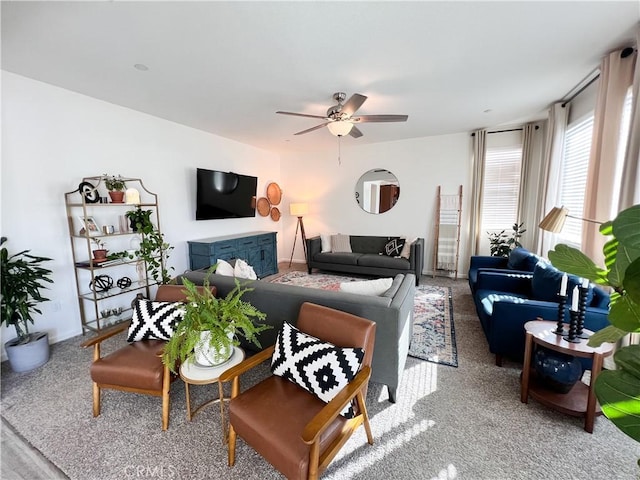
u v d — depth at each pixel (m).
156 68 2.46
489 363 2.36
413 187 5.33
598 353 1.58
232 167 5.11
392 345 1.82
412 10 1.77
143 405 1.91
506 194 4.71
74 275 3.02
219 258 4.31
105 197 3.12
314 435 1.05
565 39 2.08
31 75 2.59
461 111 3.71
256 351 2.32
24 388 2.11
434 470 1.42
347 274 5.46
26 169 2.66
